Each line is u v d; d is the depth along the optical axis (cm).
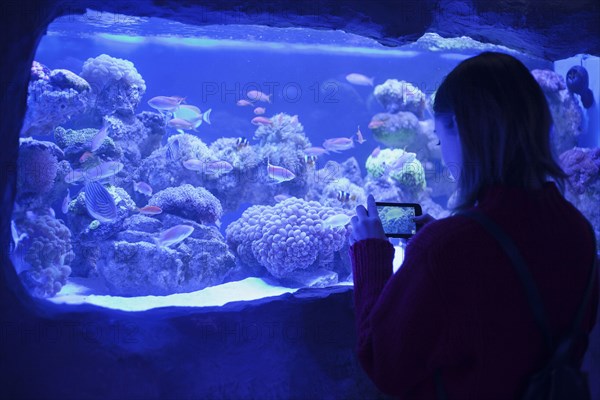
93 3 251
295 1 260
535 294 127
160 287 502
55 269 495
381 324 139
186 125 795
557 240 133
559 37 325
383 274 160
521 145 133
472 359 133
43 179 514
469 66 142
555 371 125
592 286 138
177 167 711
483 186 141
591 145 715
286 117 859
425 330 132
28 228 491
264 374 225
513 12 296
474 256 128
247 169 726
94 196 518
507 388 130
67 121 692
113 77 693
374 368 142
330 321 242
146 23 1026
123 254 494
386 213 196
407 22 283
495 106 134
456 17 299
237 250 598
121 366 212
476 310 128
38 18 223
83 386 206
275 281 554
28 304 230
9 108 219
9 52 210
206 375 219
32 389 204
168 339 224
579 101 736
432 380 141
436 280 129
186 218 591
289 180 741
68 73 572
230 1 254
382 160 985
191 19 278
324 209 602
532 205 134
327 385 230
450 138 153
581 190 591
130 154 711
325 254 570
